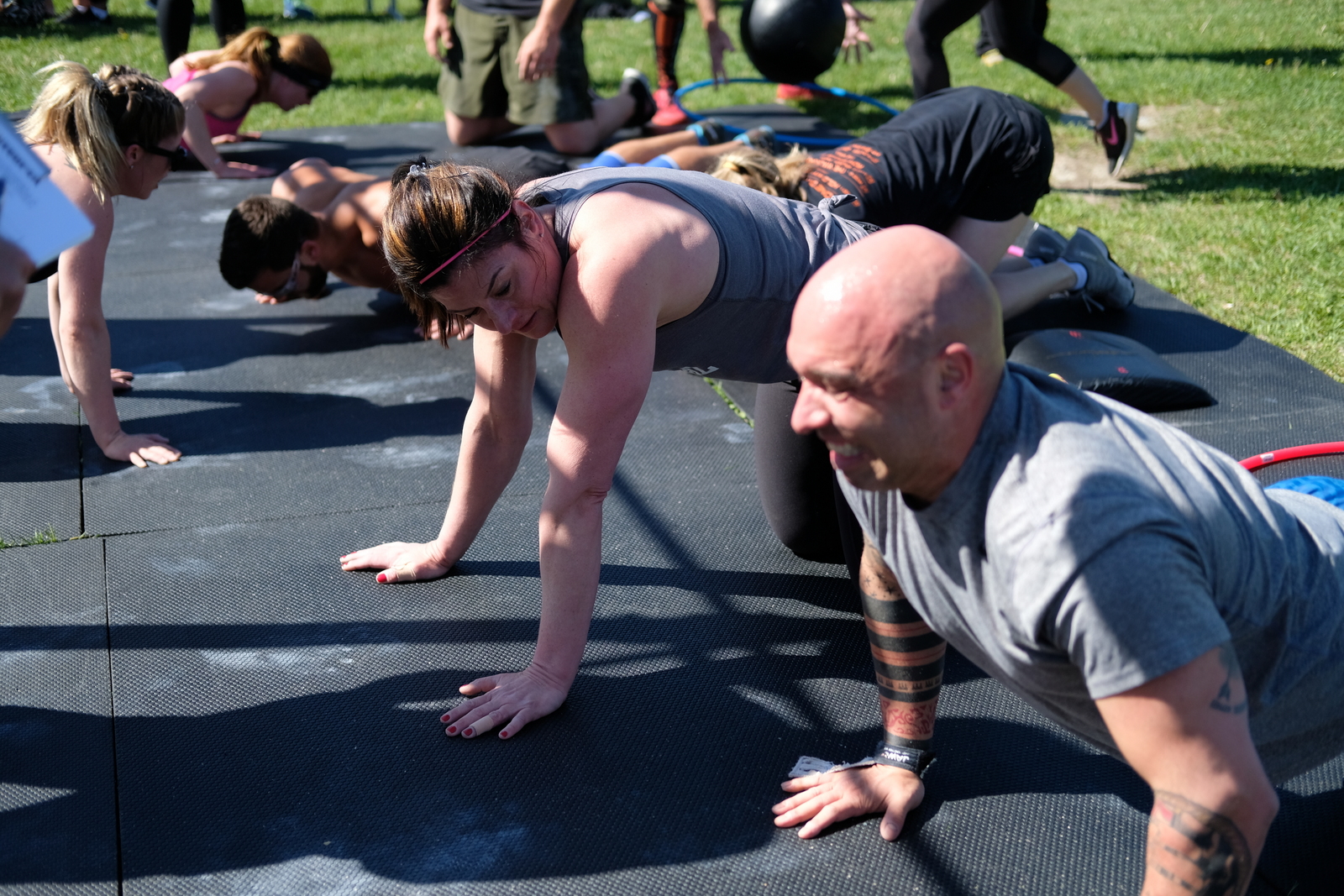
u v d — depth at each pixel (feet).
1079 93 17.78
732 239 5.93
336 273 13.23
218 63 19.10
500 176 5.49
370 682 7.34
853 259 3.67
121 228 16.49
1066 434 3.80
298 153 20.43
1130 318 13.12
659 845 6.05
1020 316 13.15
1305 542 4.40
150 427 10.89
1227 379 11.59
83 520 9.27
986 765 6.60
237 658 7.57
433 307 5.98
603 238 5.49
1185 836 3.63
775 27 19.93
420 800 6.36
